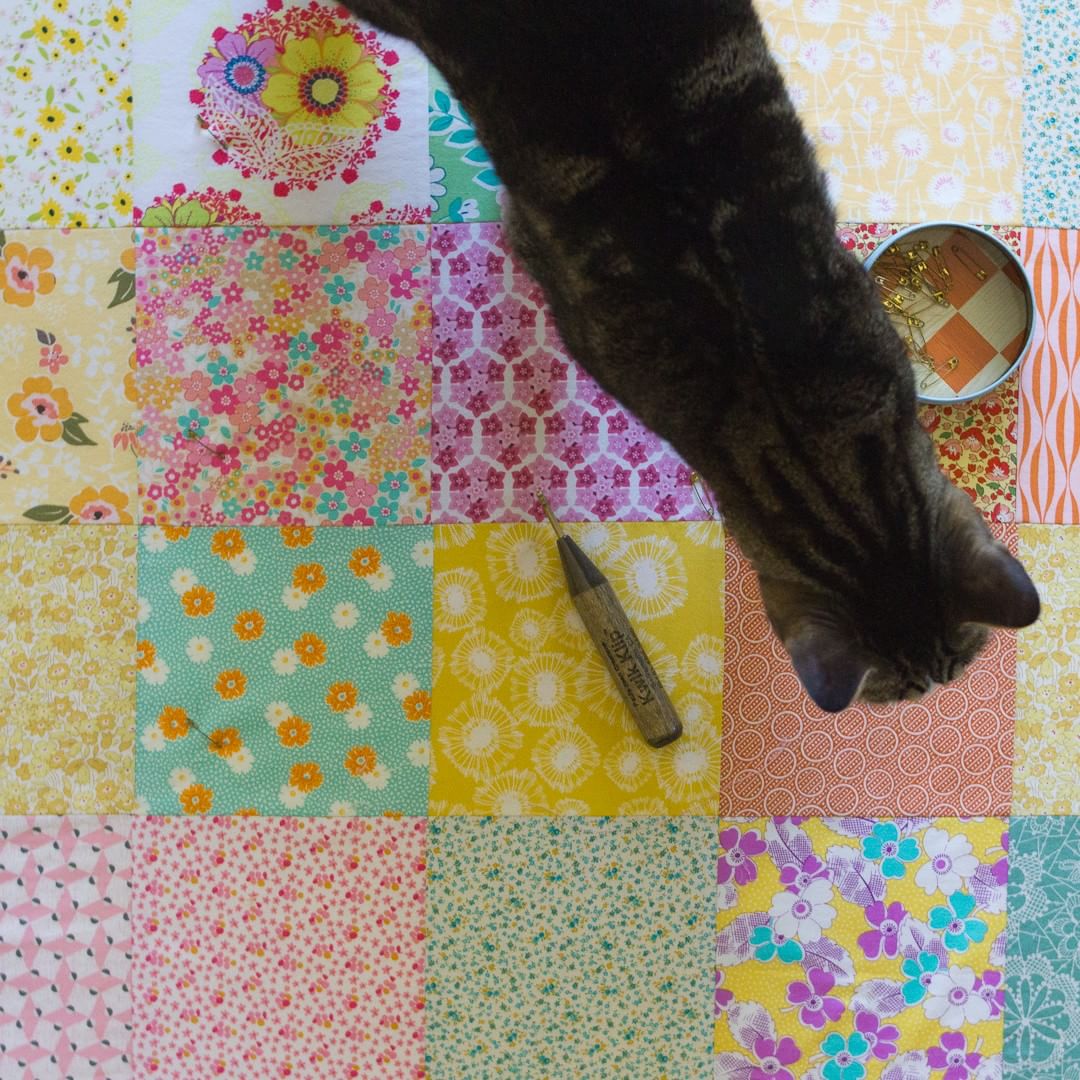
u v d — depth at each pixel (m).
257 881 1.04
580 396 1.04
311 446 1.04
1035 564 1.04
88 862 1.04
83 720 1.05
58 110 1.05
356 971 1.04
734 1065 1.04
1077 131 1.05
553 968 1.04
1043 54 1.05
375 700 1.04
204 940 1.04
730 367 0.74
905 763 1.04
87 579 1.05
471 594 1.04
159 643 1.05
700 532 1.04
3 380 1.05
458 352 1.04
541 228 0.81
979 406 1.04
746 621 1.04
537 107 0.76
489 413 1.04
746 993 1.04
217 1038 1.03
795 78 1.03
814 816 1.04
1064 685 1.04
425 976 1.04
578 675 1.04
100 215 1.05
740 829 1.04
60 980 1.04
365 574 1.04
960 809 1.04
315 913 1.04
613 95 0.74
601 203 0.75
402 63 1.03
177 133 1.04
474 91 0.80
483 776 1.04
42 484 1.05
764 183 0.74
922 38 1.04
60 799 1.05
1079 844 1.05
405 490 1.04
